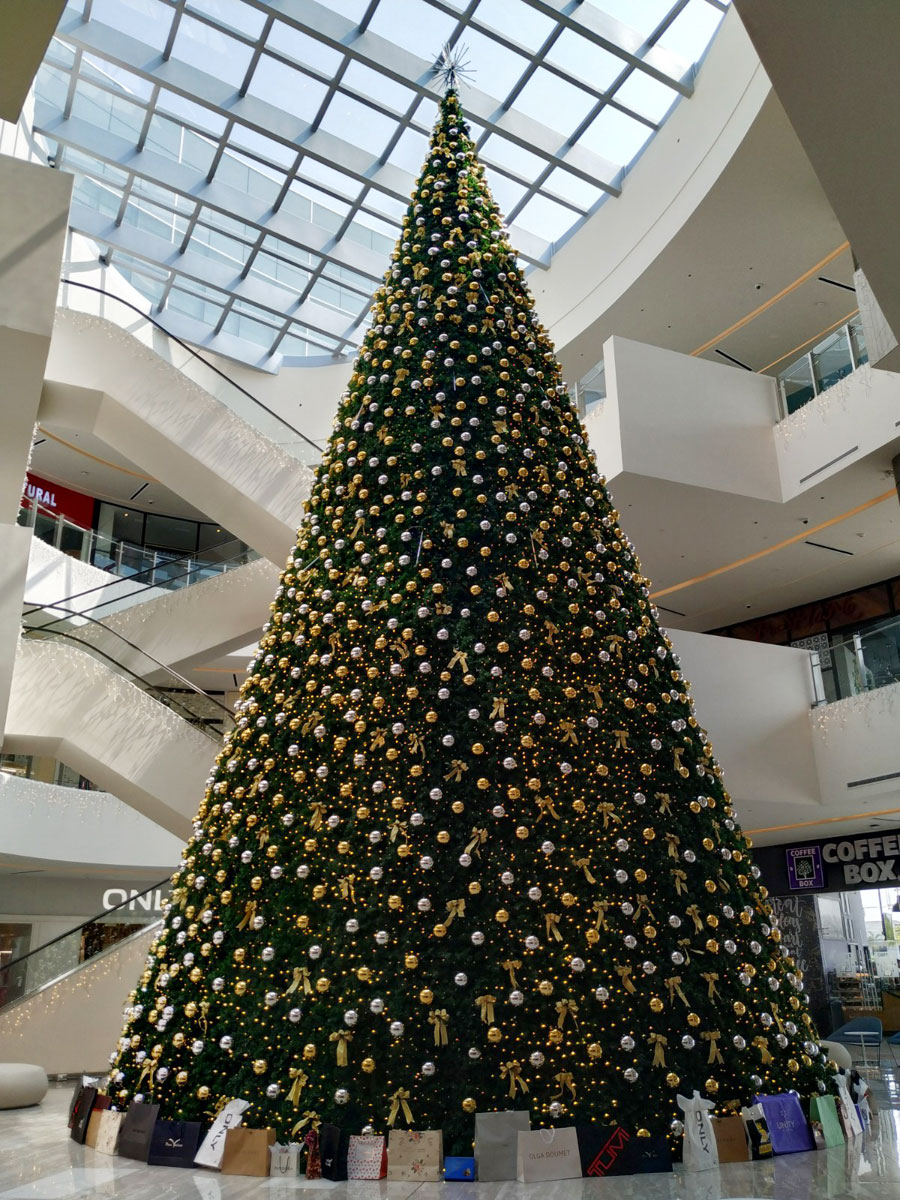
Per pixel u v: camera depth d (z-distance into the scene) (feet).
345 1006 12.27
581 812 13.34
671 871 13.48
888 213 11.37
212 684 58.65
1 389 25.26
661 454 38.11
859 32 9.39
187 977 13.94
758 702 37.83
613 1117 11.99
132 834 46.09
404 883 12.80
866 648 37.14
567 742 13.88
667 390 39.32
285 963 12.97
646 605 16.43
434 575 14.85
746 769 36.65
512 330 17.57
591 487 16.92
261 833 13.93
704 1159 11.97
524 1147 11.41
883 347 17.13
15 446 28.12
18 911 52.95
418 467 15.89
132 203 60.44
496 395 16.57
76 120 53.42
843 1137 13.83
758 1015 13.46
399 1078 11.91
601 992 12.19
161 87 49.47
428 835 13.07
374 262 59.88
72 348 31.04
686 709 15.69
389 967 12.37
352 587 15.16
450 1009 12.13
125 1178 11.84
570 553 15.75
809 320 50.31
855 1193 10.70
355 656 14.39
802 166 40.55
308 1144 11.69
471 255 17.90
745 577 47.37
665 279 47.73
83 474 67.77
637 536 42.52
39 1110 22.53
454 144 19.57
